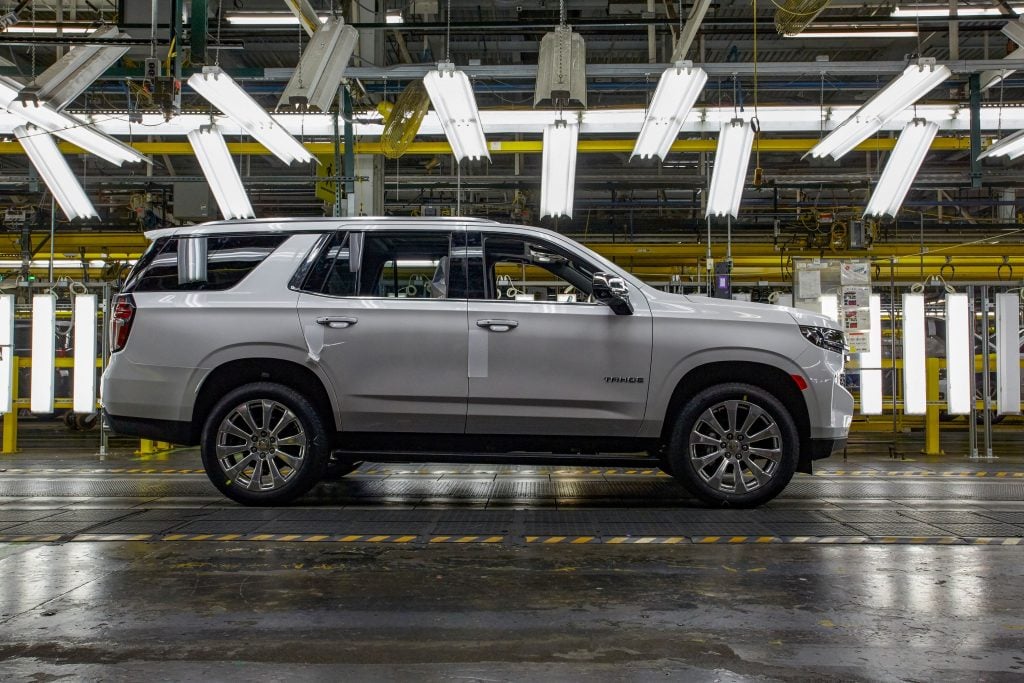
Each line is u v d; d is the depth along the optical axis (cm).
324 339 550
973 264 1605
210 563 407
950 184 1516
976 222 1708
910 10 1156
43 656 282
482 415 548
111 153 1066
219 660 279
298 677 264
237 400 555
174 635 304
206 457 555
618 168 1861
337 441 561
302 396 556
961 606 338
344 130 1145
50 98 882
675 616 325
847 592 358
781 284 1694
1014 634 304
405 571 392
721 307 560
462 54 1650
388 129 1116
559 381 546
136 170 1819
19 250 1694
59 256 1703
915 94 881
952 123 1081
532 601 345
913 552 430
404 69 1025
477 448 555
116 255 1700
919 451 1013
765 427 555
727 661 278
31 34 948
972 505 579
